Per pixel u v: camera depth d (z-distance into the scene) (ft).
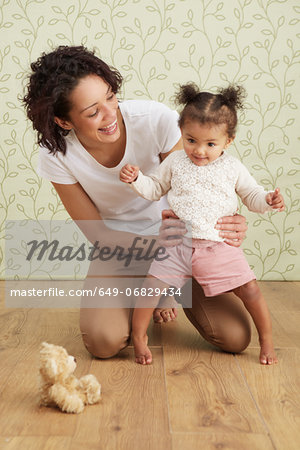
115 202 7.05
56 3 9.96
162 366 6.14
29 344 6.90
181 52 10.07
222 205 6.22
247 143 10.26
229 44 10.03
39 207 10.46
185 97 6.13
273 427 4.74
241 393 5.41
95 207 7.17
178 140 6.67
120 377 5.83
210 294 6.32
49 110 5.78
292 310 8.40
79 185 6.91
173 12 9.97
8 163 10.37
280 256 10.50
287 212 10.39
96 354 6.33
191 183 6.21
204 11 9.96
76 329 7.55
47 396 5.11
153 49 10.07
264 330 6.27
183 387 5.56
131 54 10.08
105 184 6.75
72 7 9.96
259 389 5.51
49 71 5.76
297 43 9.98
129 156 6.57
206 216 6.22
